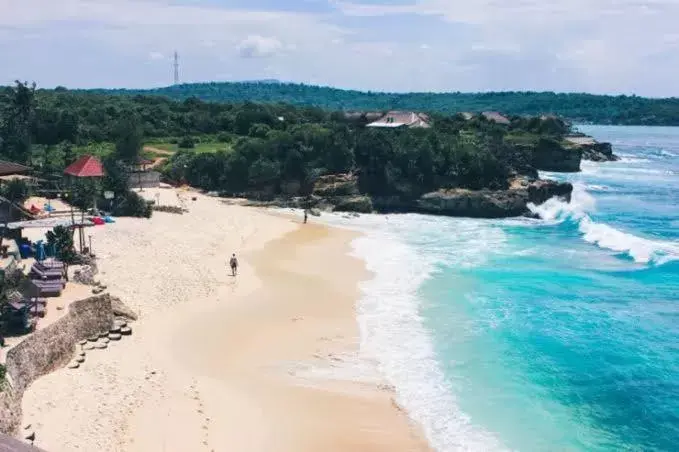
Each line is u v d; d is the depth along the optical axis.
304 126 104.81
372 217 82.00
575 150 137.38
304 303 42.69
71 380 27.08
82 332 31.55
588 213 88.56
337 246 61.69
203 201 80.06
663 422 28.81
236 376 31.03
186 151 102.81
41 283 32.94
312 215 80.62
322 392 30.14
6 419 21.31
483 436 27.00
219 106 156.00
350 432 26.75
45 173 70.88
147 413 25.70
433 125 133.75
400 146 90.75
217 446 24.42
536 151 138.00
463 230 73.81
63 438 22.45
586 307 44.22
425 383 31.62
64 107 126.56
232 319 38.47
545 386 31.92
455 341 37.16
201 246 54.50
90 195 57.75
